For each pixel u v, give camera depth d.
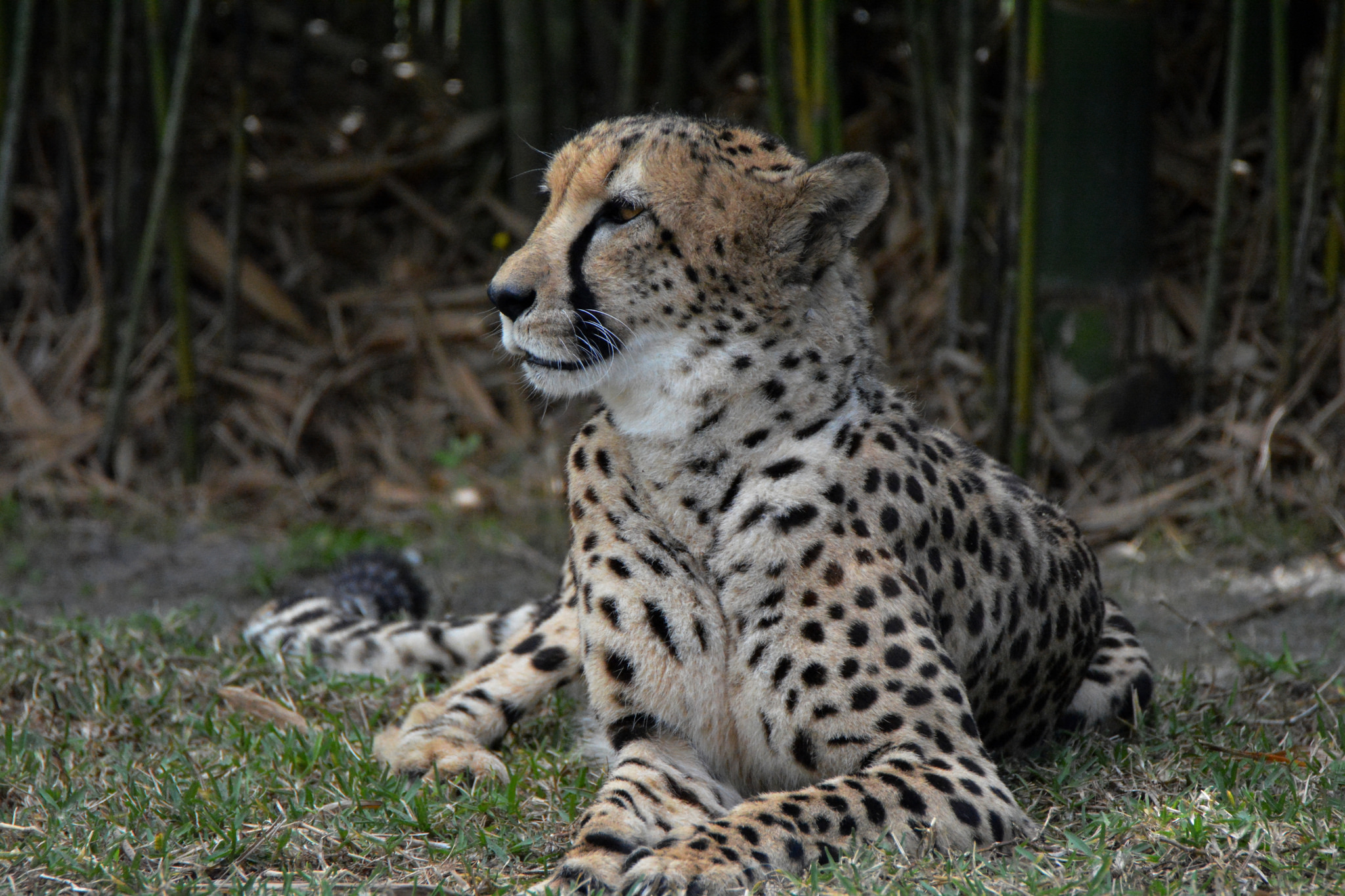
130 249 15.12
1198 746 7.15
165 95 14.09
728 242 6.46
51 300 15.91
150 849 5.88
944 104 14.91
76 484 14.38
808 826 5.62
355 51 18.08
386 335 15.76
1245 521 12.36
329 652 9.30
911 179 16.19
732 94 17.20
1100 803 6.55
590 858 5.58
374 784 6.72
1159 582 11.47
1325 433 13.09
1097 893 5.27
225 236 16.20
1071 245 13.64
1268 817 5.97
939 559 6.84
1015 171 12.89
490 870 5.80
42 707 7.95
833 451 6.48
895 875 5.51
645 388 6.60
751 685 6.45
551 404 15.12
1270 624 10.20
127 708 7.98
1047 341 13.80
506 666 7.93
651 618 6.54
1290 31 15.57
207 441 15.09
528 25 15.88
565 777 7.02
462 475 14.29
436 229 16.81
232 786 6.54
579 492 6.87
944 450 7.36
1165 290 14.47
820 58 12.77
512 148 16.27
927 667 6.25
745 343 6.48
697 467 6.54
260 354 15.76
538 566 12.63
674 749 6.64
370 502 14.32
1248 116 15.45
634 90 15.16
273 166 16.84
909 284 15.09
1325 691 8.27
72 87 15.40
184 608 11.12
